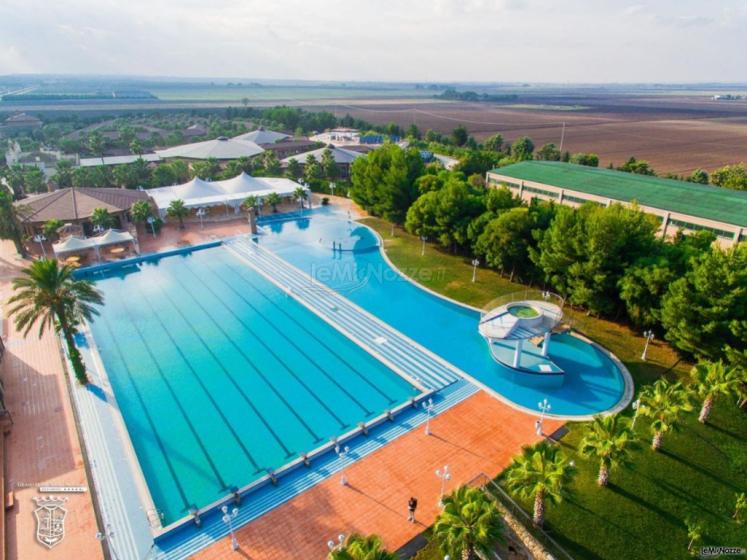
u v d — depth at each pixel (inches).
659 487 960.9
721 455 1043.3
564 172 2881.4
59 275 1217.4
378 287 1948.8
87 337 1566.2
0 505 908.6
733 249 1275.8
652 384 1304.1
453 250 2282.2
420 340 1563.7
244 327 1658.5
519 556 819.4
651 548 836.0
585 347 1493.6
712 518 893.2
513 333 1314.0
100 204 2468.0
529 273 1846.7
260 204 2933.1
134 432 1161.4
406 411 1222.3
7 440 1096.2
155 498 976.3
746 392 1154.7
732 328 1173.1
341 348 1536.7
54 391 1280.8
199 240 2469.2
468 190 2320.4
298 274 2075.5
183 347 1531.7
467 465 1035.3
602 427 916.6
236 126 6250.0
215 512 931.3
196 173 3526.1
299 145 4938.5
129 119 7524.6
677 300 1264.8
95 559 824.3
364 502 942.4
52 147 5098.4
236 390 1322.6
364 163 2755.9
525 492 801.6
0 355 1352.1
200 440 1138.0
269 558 831.7
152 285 1989.4
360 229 2679.6
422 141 5738.2
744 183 3122.5
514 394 1286.9
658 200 2326.5
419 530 879.7
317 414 1230.9
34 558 823.1
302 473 1021.8
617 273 1528.1
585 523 880.3
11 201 2123.5
